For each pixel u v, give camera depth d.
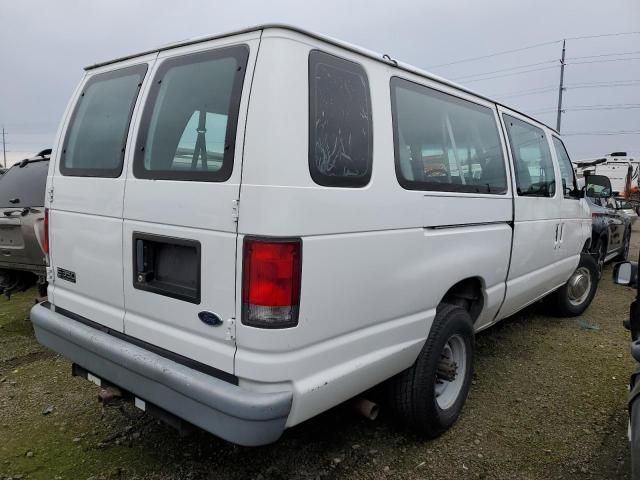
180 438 3.27
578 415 3.63
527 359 4.67
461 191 3.21
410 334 2.85
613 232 8.74
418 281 2.82
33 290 7.05
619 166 19.86
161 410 2.49
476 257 3.34
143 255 2.57
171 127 2.49
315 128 2.22
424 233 2.84
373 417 2.78
